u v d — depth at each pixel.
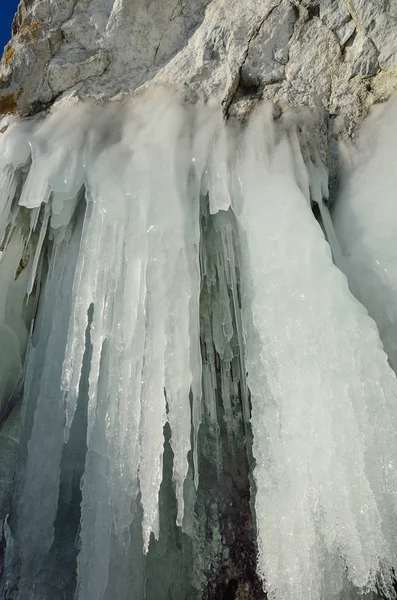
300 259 3.18
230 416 3.76
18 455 3.59
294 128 3.99
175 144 3.80
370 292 3.36
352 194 3.90
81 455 3.55
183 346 3.08
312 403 2.79
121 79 4.52
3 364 3.90
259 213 3.49
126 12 4.55
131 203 3.59
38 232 4.23
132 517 2.89
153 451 2.84
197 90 4.25
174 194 3.53
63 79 4.46
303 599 2.52
